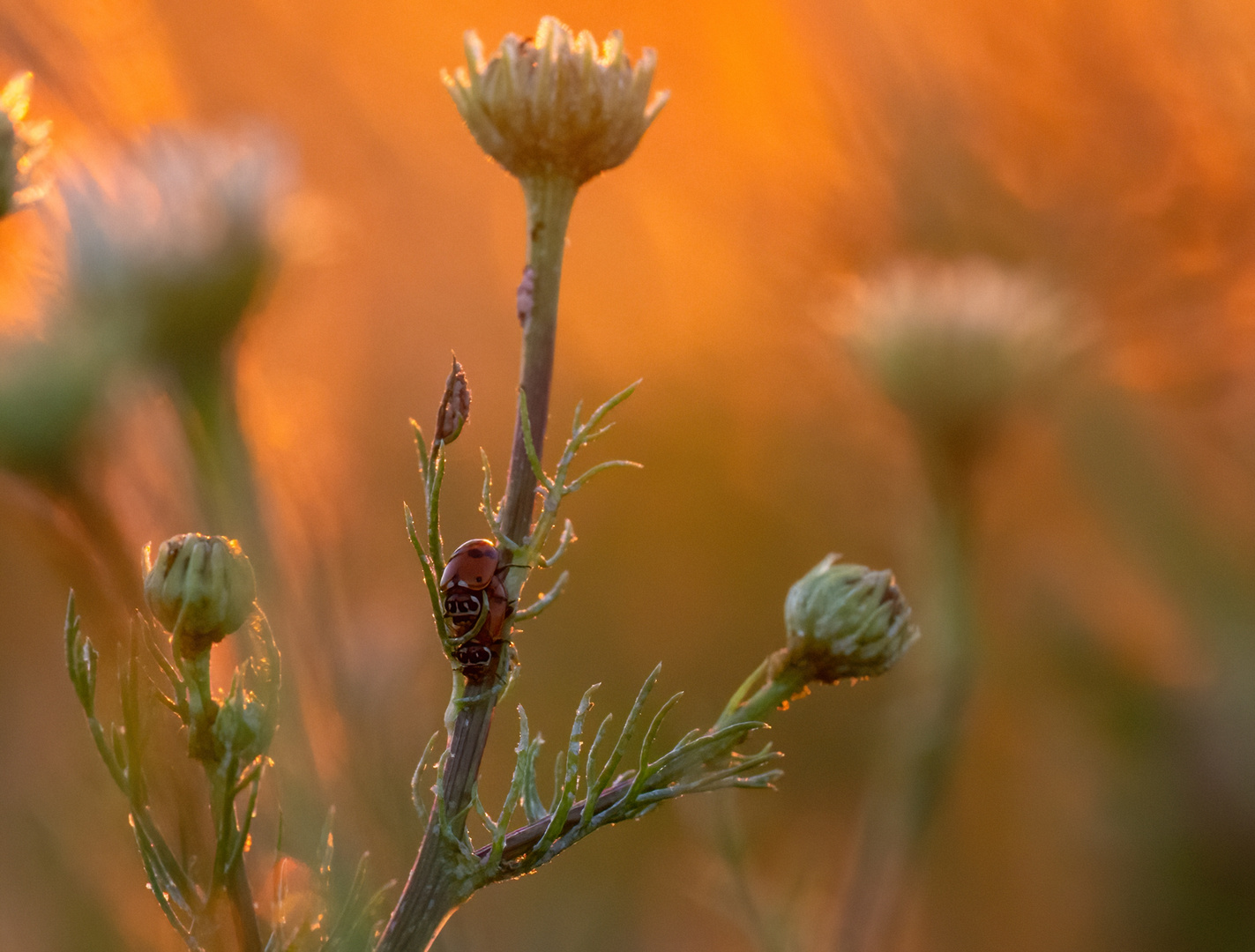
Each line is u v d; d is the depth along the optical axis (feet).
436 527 0.91
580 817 0.91
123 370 1.09
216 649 0.98
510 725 1.92
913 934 1.94
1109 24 1.90
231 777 0.91
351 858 1.02
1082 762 2.01
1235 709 1.90
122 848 1.18
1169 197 1.87
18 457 1.05
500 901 1.55
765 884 1.38
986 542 2.02
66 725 1.39
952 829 2.00
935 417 1.41
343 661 1.09
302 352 1.39
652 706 2.06
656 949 1.73
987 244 1.95
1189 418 1.95
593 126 0.92
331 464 1.24
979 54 1.98
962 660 1.37
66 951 1.16
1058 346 1.50
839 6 2.10
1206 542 1.94
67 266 1.11
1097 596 2.01
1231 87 1.85
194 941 0.91
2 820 1.33
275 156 1.26
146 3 1.46
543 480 0.91
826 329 1.83
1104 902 1.95
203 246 1.12
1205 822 1.91
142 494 1.09
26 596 1.51
